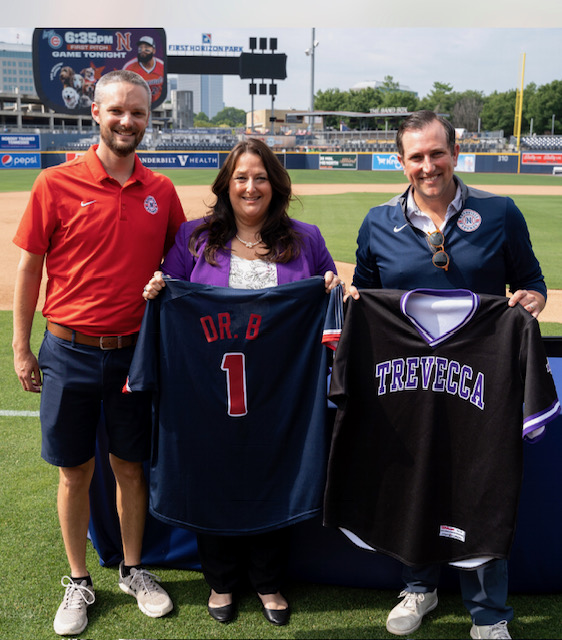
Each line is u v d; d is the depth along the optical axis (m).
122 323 2.23
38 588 2.47
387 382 2.03
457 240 2.22
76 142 36.69
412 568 2.28
